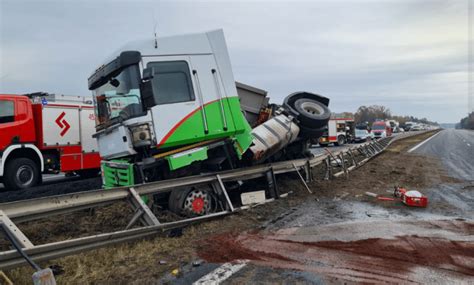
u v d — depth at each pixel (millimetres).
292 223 5664
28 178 10156
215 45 6551
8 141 9711
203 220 5582
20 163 9938
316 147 31750
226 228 5367
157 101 5703
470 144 27156
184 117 5934
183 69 6074
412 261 3969
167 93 5840
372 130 44156
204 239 4840
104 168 6828
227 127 6438
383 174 10852
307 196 7820
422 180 9797
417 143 28922
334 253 4258
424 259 4023
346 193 8125
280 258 4121
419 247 4422
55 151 11328
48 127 10945
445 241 4652
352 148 13133
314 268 3812
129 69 5707
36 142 10797
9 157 9961
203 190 6027
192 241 4754
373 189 8602
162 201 6027
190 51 6215
